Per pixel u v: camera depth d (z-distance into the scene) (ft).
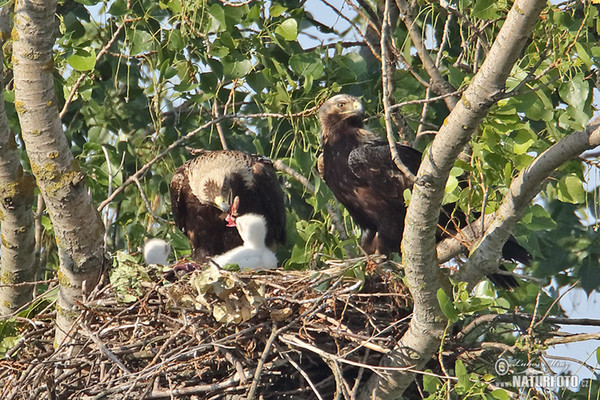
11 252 38.40
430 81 42.29
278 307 34.27
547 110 34.19
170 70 43.04
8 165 36.45
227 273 33.27
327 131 47.70
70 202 34.19
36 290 42.24
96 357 34.19
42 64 32.73
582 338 34.60
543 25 34.96
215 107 45.96
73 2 47.75
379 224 46.60
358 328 35.88
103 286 35.81
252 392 31.50
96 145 44.34
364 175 45.91
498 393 31.68
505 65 27.91
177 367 34.17
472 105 28.76
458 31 48.88
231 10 43.01
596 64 35.65
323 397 35.86
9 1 34.45
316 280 34.96
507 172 33.42
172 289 33.73
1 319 37.24
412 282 32.83
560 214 49.90
